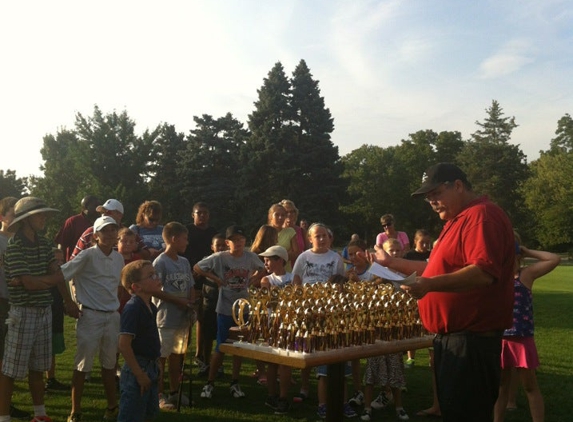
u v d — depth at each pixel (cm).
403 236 1138
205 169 5316
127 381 468
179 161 5753
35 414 559
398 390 620
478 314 371
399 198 7244
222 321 689
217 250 770
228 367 845
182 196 5366
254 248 797
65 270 565
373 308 474
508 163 6425
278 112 5084
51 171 5103
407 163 7500
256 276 720
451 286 351
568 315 1345
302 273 695
